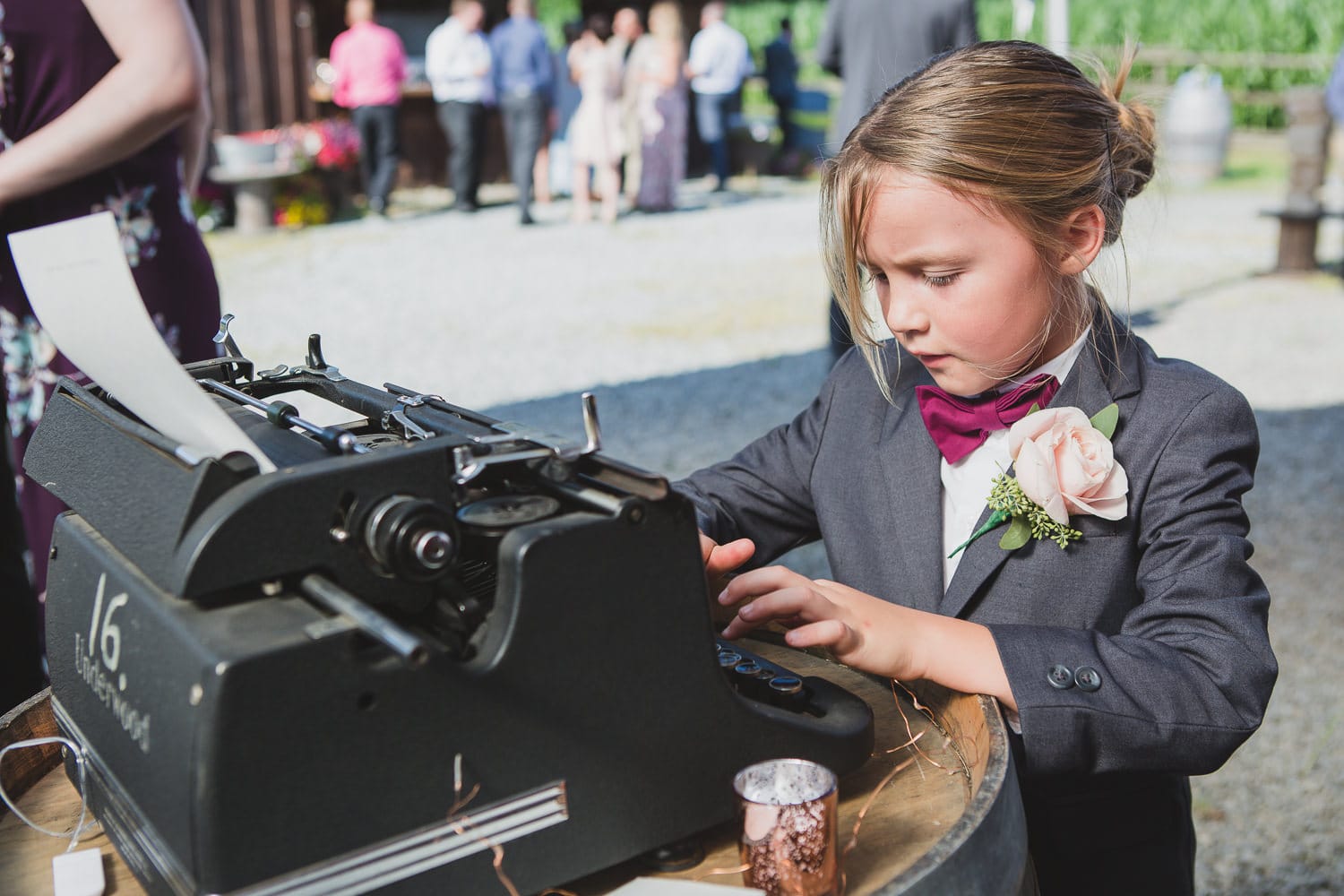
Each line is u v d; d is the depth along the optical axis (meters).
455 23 10.82
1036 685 1.00
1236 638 1.04
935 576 1.24
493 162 13.77
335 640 0.69
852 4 5.03
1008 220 1.05
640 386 5.64
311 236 10.01
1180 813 1.26
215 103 10.57
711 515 1.31
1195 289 7.39
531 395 5.46
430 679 0.72
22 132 1.73
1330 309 6.87
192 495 0.74
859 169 1.09
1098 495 1.13
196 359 1.92
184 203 1.90
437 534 0.74
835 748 0.91
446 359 6.09
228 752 0.67
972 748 0.98
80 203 1.76
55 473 0.94
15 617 2.07
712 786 0.84
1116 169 1.16
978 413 1.22
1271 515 4.04
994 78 1.08
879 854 0.86
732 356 6.20
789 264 8.67
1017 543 1.15
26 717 1.01
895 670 1.02
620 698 0.79
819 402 1.43
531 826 0.77
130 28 1.70
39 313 0.81
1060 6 7.03
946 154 1.03
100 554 0.86
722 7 12.60
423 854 0.73
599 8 15.05
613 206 10.66
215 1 10.38
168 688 0.71
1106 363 1.20
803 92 14.42
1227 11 14.79
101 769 0.84
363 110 10.70
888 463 1.30
